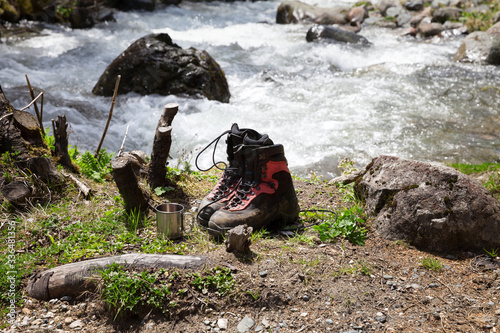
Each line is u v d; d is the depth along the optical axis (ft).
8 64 37.58
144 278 9.92
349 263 11.43
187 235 12.56
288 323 9.50
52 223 12.50
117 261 10.41
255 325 9.46
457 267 11.64
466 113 31.68
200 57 32.12
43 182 13.97
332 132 27.99
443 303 10.19
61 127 15.23
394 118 30.50
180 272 10.30
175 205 12.65
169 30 56.44
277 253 11.51
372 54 46.01
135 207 13.29
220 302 9.91
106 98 31.35
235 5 77.46
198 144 25.50
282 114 30.60
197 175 17.19
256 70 40.47
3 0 52.42
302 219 14.08
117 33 52.75
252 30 58.59
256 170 12.81
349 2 77.71
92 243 11.87
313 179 19.71
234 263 10.84
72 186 14.42
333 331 9.29
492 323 9.54
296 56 45.14
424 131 28.53
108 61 41.01
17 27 51.37
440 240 12.30
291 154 25.00
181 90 31.37
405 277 11.11
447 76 39.37
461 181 12.48
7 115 14.85
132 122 27.89
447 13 57.88
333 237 12.44
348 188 17.07
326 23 61.36
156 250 11.46
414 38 55.11
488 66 42.19
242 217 12.33
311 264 11.10
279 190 12.99
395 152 25.61
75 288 10.09
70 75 36.09
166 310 9.61
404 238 12.68
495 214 12.28
